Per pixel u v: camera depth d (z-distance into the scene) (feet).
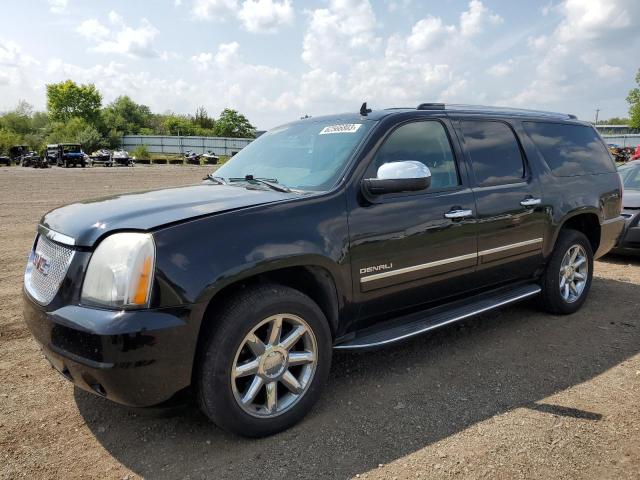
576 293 16.49
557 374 12.05
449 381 11.71
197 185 12.61
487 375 12.01
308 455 8.93
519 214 14.03
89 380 8.27
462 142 13.26
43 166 145.59
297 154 12.40
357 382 11.68
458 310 13.10
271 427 9.41
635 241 23.21
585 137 17.49
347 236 10.38
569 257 16.17
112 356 7.88
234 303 8.92
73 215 9.80
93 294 8.32
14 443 9.28
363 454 8.95
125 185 69.77
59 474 8.44
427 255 11.84
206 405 8.81
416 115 12.42
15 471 8.49
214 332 8.71
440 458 8.81
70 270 8.65
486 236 13.16
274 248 9.22
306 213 9.92
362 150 11.15
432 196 12.05
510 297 14.28
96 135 275.80
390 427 9.80
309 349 9.94
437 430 9.69
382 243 10.94
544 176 15.08
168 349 8.20
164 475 8.43
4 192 57.47
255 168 12.84
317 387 10.01
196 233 8.65
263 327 9.66
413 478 8.30
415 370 12.30
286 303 9.37
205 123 399.44
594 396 10.98
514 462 8.68
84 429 9.76
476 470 8.48
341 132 12.05
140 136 285.23
